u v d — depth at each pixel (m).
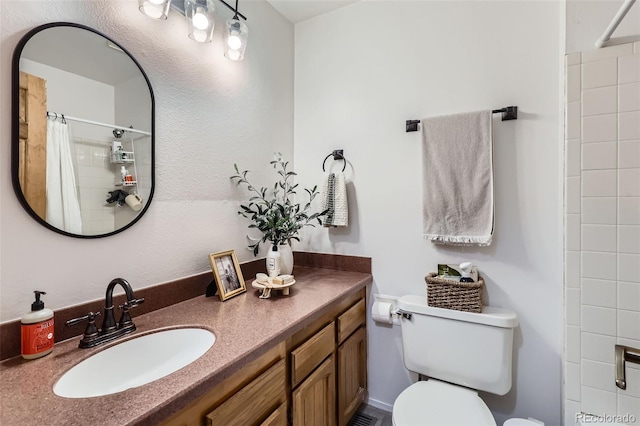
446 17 1.57
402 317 1.53
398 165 1.70
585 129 1.13
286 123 1.98
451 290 1.40
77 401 0.63
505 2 1.43
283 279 1.38
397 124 1.70
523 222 1.39
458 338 1.38
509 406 1.42
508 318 1.29
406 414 1.16
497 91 1.45
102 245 1.03
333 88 1.91
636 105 1.06
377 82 1.76
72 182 0.95
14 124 0.83
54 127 0.91
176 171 1.28
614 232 1.10
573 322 1.17
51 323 0.85
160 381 0.70
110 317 0.95
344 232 1.86
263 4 1.78
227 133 1.54
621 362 1.05
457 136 1.46
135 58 1.12
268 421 0.94
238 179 1.60
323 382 1.28
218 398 0.78
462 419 1.13
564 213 1.20
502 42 1.44
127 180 1.10
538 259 1.36
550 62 1.33
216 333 0.97
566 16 1.17
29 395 0.66
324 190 1.81
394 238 1.71
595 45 1.11
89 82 0.99
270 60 1.84
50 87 0.90
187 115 1.33
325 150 1.94
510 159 1.41
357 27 1.83
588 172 1.13
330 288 1.48
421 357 1.47
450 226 1.49
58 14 0.92
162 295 1.20
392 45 1.72
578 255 1.16
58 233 0.92
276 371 0.98
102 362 0.87
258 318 1.09
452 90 1.55
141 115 1.14
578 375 1.17
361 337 1.68
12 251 0.83
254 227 1.69
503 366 1.29
